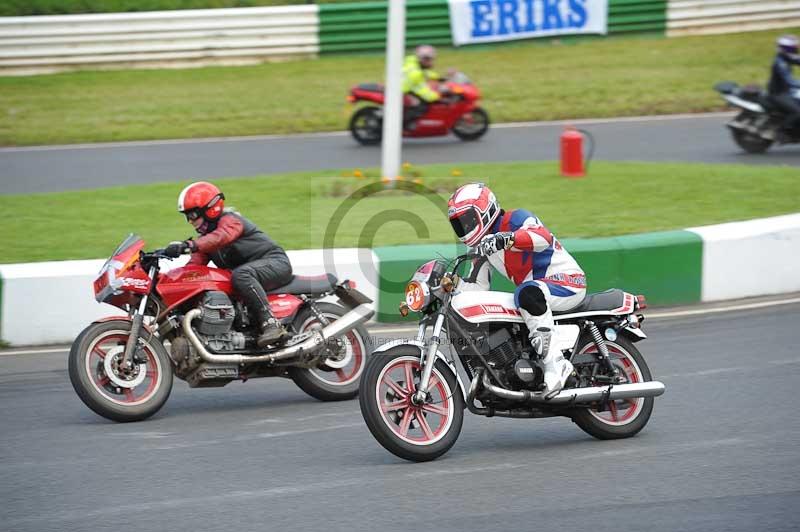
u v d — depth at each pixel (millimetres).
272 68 77062
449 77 61188
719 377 26703
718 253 35281
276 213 43750
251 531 17000
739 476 19547
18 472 20219
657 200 44875
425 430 20969
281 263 26156
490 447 21875
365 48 80438
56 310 31141
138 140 61562
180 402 26047
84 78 73500
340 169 52688
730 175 49938
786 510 17781
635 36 84000
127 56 75625
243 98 70062
